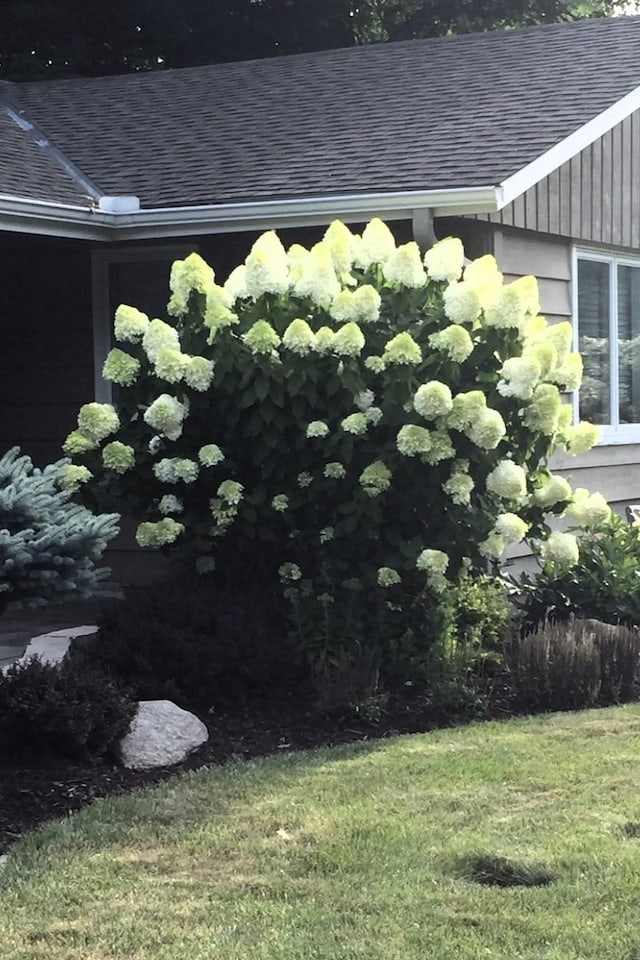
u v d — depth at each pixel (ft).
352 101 35.14
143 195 29.86
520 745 18.85
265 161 30.68
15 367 33.40
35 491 17.20
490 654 23.61
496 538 22.47
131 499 23.36
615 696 22.50
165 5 69.10
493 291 22.57
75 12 70.33
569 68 34.06
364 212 26.81
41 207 26.86
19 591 16.22
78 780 17.43
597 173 32.37
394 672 22.25
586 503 24.26
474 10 75.87
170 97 39.22
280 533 22.95
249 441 22.68
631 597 26.35
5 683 18.20
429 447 21.27
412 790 16.57
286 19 72.84
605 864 13.67
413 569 22.45
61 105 39.63
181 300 22.86
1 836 15.31
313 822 15.26
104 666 21.01
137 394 23.09
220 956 11.63
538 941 11.87
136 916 12.57
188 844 14.62
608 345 33.37
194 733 19.12
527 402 22.59
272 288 22.30
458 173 26.78
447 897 12.92
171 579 24.52
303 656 22.21
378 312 22.43
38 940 12.09
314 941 11.91
